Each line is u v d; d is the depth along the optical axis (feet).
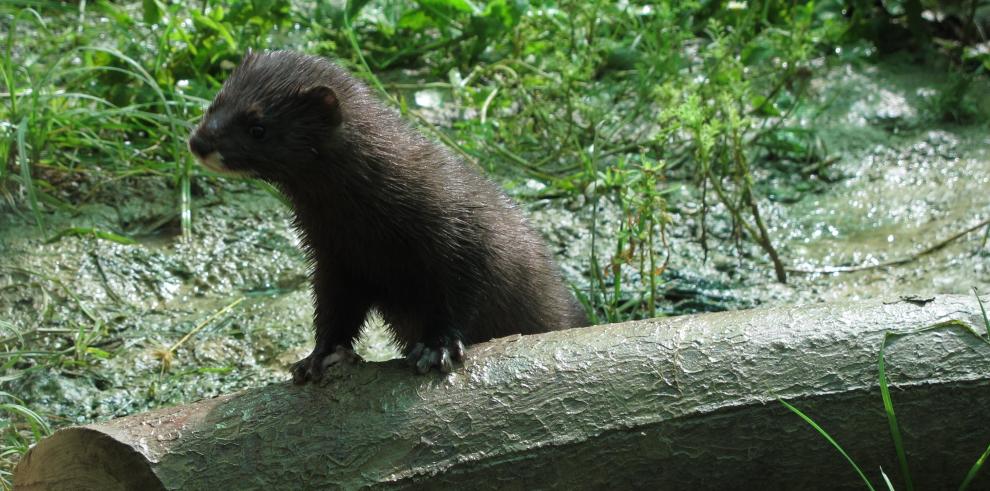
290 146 14.98
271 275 22.72
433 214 15.40
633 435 12.48
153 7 28.55
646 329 13.23
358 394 13.03
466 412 12.73
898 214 24.81
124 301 21.70
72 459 13.05
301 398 13.05
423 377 13.14
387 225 15.35
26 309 21.17
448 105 29.22
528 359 13.10
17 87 27.48
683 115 21.98
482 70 29.27
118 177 25.14
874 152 27.22
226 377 19.72
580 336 13.32
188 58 28.63
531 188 26.03
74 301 21.44
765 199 25.67
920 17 31.55
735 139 23.04
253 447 12.64
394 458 12.53
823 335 12.80
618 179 20.88
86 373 19.61
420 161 15.72
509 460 12.46
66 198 24.67
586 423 12.54
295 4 33.76
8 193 23.86
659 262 23.47
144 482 12.57
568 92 26.73
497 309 16.76
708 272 23.17
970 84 29.84
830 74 30.86
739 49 31.91
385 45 31.55
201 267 22.79
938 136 27.66
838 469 12.57
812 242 24.08
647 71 28.73
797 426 12.46
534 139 27.86
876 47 32.01
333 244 15.87
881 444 12.49
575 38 29.76
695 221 24.88
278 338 20.71
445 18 30.27
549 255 18.71
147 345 20.47
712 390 12.57
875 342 12.68
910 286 22.00
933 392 12.41
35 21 30.81
